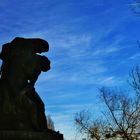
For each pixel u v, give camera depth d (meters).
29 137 15.63
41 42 17.16
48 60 17.56
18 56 16.77
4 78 16.88
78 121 75.69
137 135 69.75
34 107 16.47
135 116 70.12
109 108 71.56
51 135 16.45
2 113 16.14
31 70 16.78
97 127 75.06
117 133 71.06
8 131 15.45
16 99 16.33
